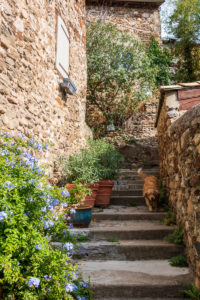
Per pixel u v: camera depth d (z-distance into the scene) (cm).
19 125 333
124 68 980
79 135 654
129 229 423
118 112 1023
